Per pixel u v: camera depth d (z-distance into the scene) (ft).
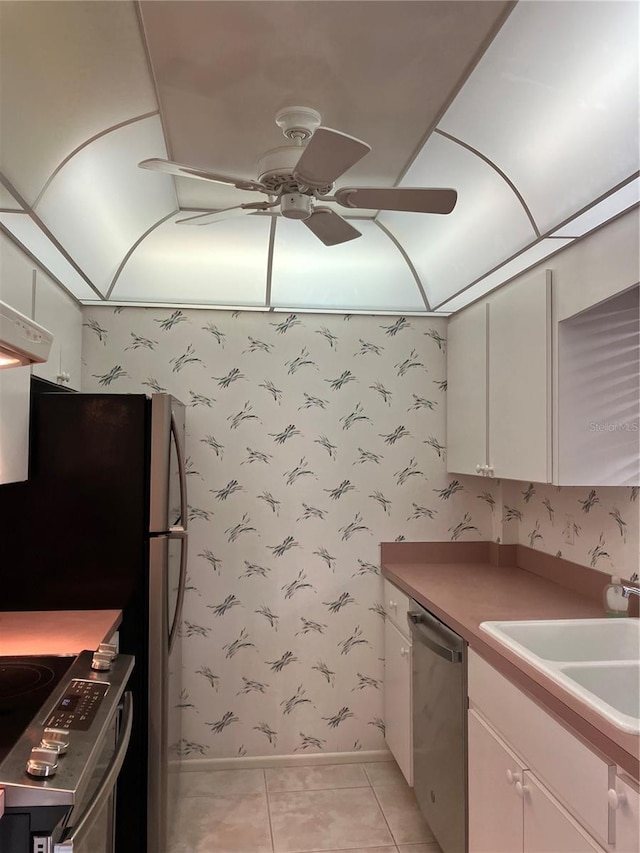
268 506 11.02
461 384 10.56
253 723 10.84
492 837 6.35
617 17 4.97
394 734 10.27
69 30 5.08
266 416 11.09
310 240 9.84
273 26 5.13
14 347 4.78
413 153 7.29
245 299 10.69
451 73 5.80
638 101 5.49
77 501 7.95
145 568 7.95
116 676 5.70
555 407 7.50
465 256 9.19
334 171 5.55
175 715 8.79
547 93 5.94
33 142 6.02
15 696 5.27
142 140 6.94
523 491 10.71
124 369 10.83
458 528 11.34
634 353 7.58
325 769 10.73
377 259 10.33
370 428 11.27
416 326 11.41
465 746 7.14
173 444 8.81
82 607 7.88
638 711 5.83
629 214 6.45
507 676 6.01
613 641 7.20
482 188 7.72
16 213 6.51
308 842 8.63
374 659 11.13
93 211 8.01
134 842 7.63
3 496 7.88
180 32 5.19
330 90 6.06
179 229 9.48
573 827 4.82
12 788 3.90
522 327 8.25
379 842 8.65
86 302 10.51
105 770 5.09
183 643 10.77
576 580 8.98
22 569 7.88
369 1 4.85
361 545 11.18
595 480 7.49
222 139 6.95
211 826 8.98
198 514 10.88
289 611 10.99
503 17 5.04
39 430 7.96
